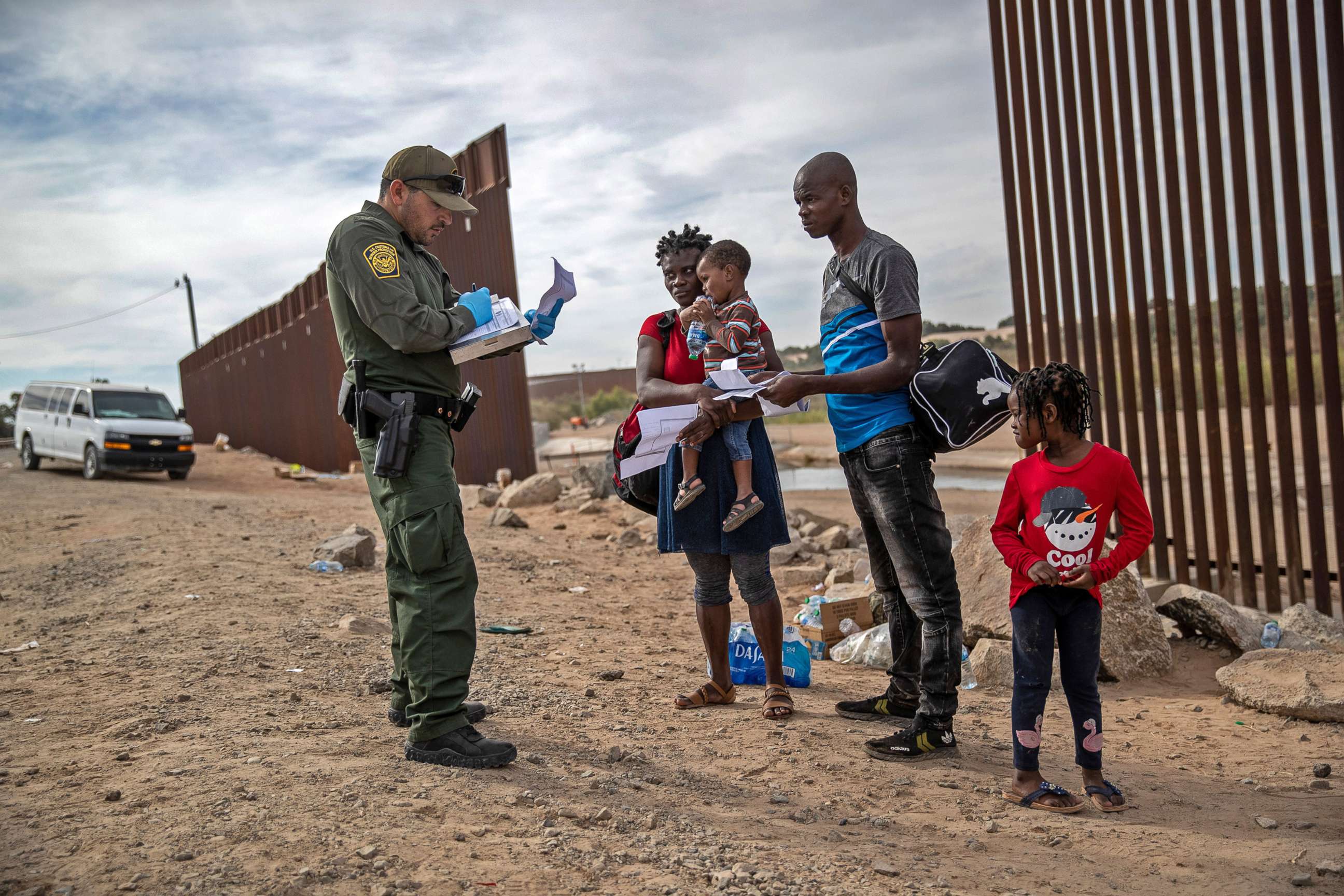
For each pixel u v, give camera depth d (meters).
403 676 3.92
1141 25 7.02
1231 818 3.29
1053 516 3.27
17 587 7.79
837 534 10.27
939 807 3.33
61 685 4.50
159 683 4.46
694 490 4.11
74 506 13.43
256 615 6.09
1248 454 12.48
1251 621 5.97
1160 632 5.63
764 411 3.88
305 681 4.66
